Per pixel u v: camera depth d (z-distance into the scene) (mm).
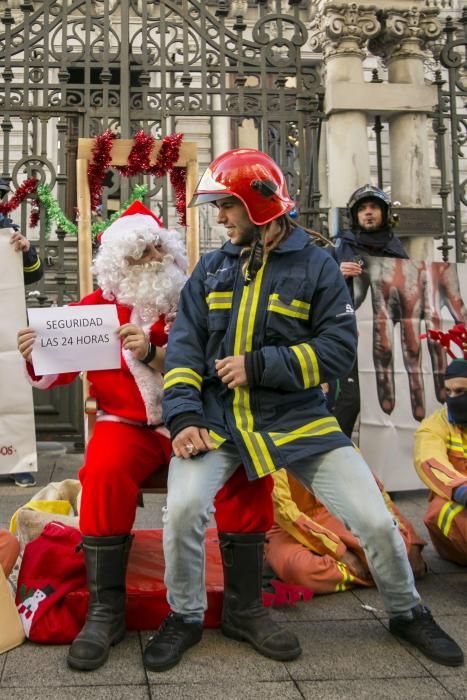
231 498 2635
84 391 3203
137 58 6219
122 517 2594
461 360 3305
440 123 6477
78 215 3488
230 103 6191
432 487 3209
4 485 5184
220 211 2619
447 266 4938
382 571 2508
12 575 3152
